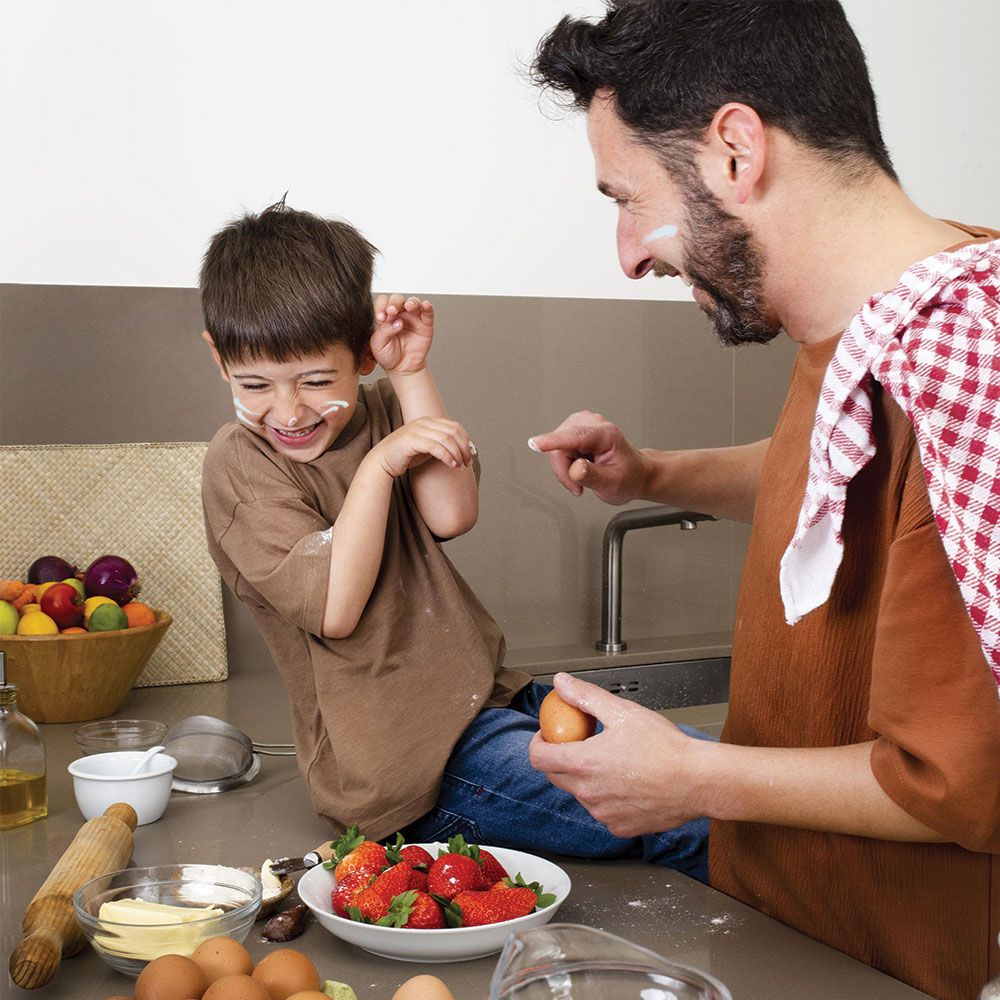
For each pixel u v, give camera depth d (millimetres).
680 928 1023
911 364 844
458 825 1195
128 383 2025
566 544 2293
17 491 1946
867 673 971
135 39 1980
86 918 903
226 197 2053
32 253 1960
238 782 1460
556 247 2273
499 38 2199
